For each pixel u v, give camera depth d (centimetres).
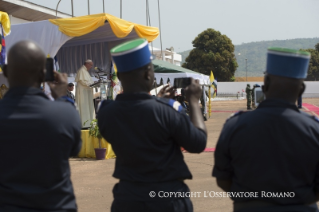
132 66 266
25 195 222
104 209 539
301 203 231
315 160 229
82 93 1078
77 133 243
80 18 1068
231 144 242
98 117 282
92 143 948
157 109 261
